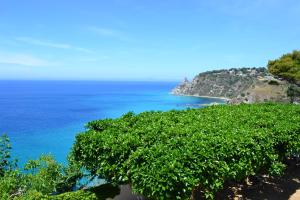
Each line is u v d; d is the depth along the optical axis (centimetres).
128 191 1619
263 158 1438
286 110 2273
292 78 6331
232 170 1274
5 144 1633
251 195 1689
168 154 1149
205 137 1327
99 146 1386
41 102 16325
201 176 1138
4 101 16938
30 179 1484
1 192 1307
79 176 1730
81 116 10194
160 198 1057
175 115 1992
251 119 1812
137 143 1305
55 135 6638
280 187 1802
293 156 2178
